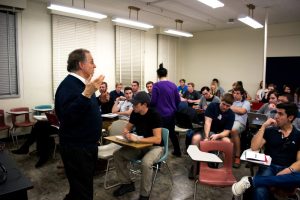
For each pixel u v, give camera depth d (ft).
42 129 12.57
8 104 17.10
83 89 5.48
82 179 5.61
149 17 22.45
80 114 5.21
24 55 17.57
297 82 24.06
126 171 9.53
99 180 10.68
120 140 9.03
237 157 12.21
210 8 19.21
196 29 28.71
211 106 11.57
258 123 13.07
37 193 9.55
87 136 5.54
